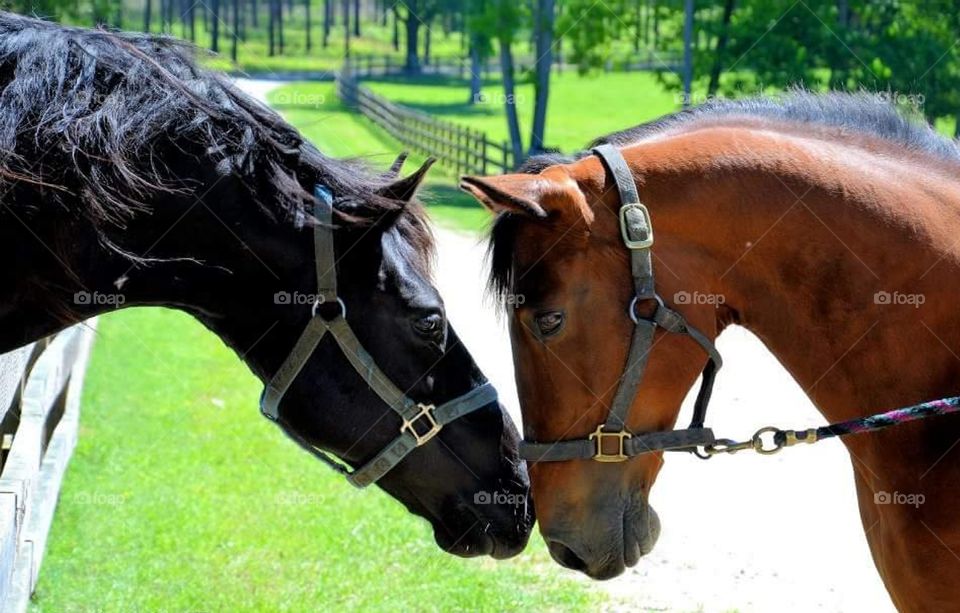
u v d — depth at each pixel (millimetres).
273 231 3316
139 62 3299
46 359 6789
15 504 4637
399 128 30750
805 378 3287
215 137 3279
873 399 3193
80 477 7324
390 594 5582
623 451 3174
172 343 11625
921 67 16844
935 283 3117
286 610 5391
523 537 3707
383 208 3344
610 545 3232
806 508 6457
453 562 6059
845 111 3408
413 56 53750
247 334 3422
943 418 3105
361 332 3400
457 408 3527
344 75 44094
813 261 3156
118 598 5496
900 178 3213
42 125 3141
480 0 26328
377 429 3469
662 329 3139
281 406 3475
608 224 3139
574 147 28203
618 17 24109
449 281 13398
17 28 3326
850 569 5609
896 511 3193
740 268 3197
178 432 8461
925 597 3191
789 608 5203
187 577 5801
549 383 3197
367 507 6926
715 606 5258
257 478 7461
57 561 5977
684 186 3158
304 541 6344
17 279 3193
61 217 3152
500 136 31734
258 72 44125
